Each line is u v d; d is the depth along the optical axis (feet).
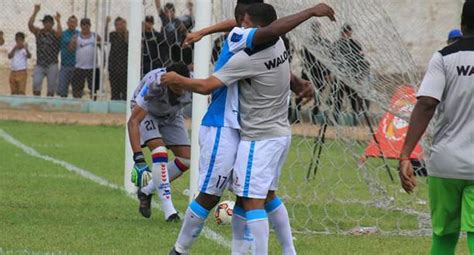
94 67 144.97
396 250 49.06
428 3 146.51
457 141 35.53
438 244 37.50
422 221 58.54
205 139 40.70
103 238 49.49
